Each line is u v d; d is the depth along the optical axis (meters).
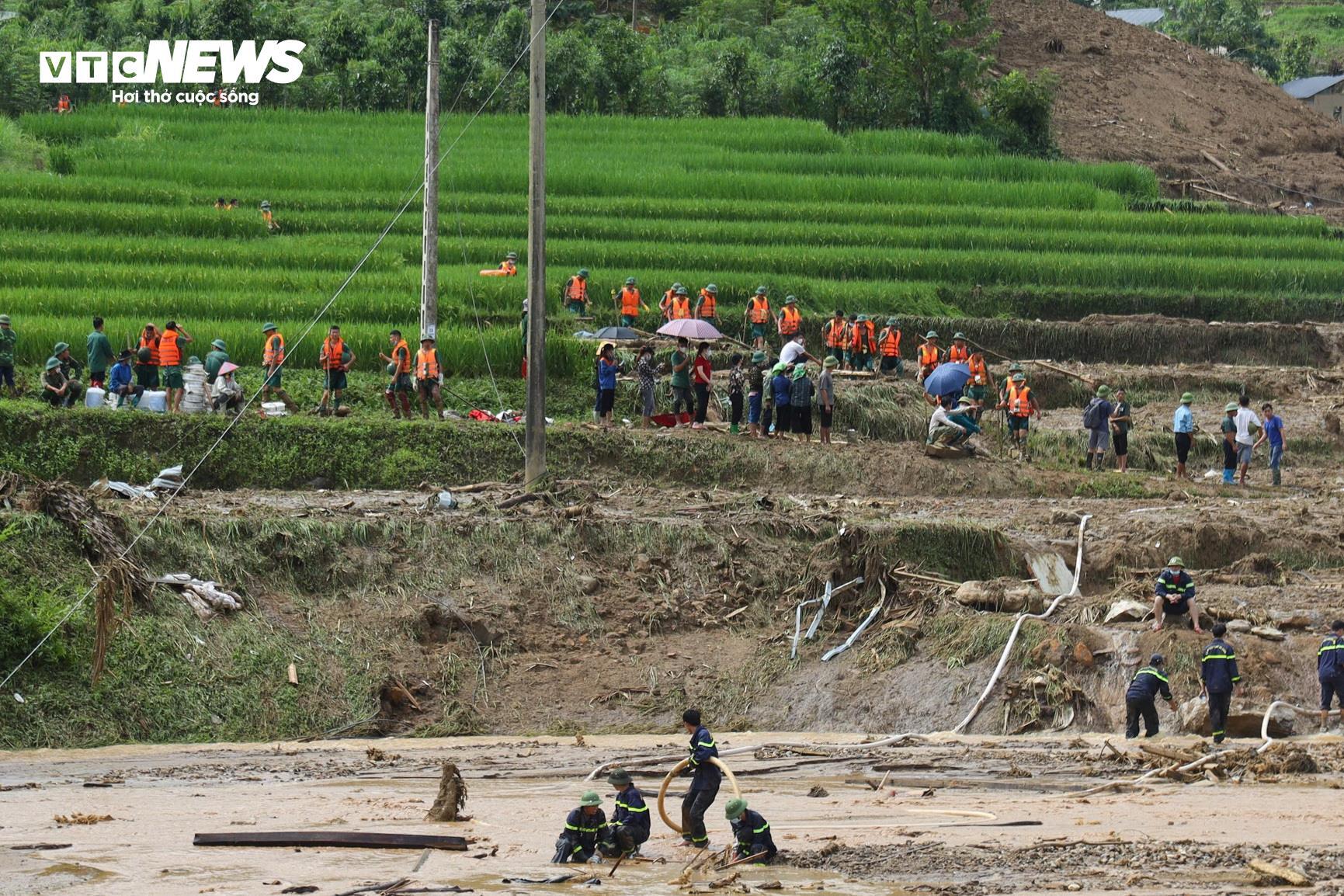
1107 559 86.81
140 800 51.94
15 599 69.69
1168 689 66.12
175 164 183.50
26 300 129.88
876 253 169.00
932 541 84.88
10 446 94.75
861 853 41.59
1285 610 76.62
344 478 97.88
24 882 38.19
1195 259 176.38
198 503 86.12
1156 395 141.25
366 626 76.75
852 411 119.94
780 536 86.12
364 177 183.88
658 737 70.62
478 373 126.44
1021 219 192.00
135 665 71.06
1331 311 170.62
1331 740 64.19
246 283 142.12
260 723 70.62
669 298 134.12
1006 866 39.44
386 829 46.00
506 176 187.50
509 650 77.31
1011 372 123.25
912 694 73.88
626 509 89.88
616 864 39.78
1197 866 39.06
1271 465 114.44
